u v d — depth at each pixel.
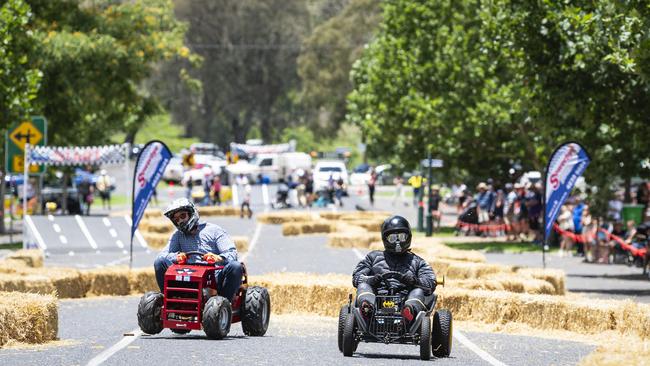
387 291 35.47
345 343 34.81
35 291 60.22
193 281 38.53
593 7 69.06
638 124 74.44
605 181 88.25
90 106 133.12
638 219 97.62
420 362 34.06
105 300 62.94
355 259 95.94
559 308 48.69
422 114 125.69
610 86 70.75
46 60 123.31
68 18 135.12
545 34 70.75
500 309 50.16
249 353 35.19
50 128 130.12
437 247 86.44
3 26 99.94
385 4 143.00
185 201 39.69
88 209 171.50
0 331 37.25
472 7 124.56
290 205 190.00
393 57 140.88
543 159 114.06
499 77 118.75
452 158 139.00
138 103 149.88
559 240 113.81
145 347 36.19
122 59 132.50
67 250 102.38
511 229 121.62
